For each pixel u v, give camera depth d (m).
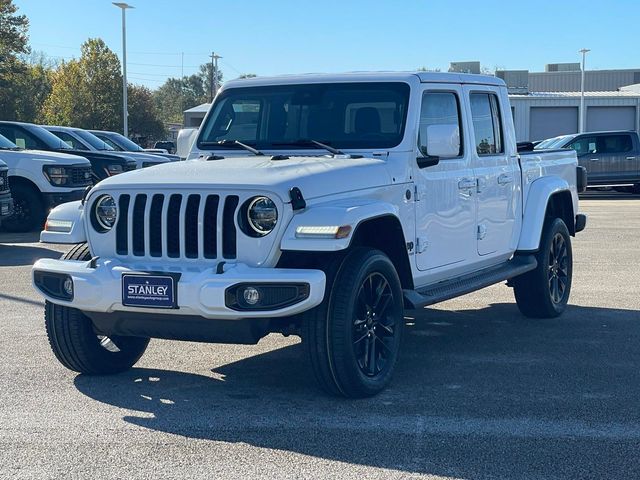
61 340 6.11
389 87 6.62
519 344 7.47
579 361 6.85
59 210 6.14
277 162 5.98
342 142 6.56
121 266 5.55
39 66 76.25
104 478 4.42
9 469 4.54
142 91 68.06
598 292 10.02
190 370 6.61
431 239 6.62
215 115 7.16
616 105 45.56
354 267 5.54
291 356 7.05
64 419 5.38
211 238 5.45
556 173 8.99
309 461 4.66
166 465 4.60
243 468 4.55
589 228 16.86
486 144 7.63
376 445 4.90
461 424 5.27
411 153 6.39
